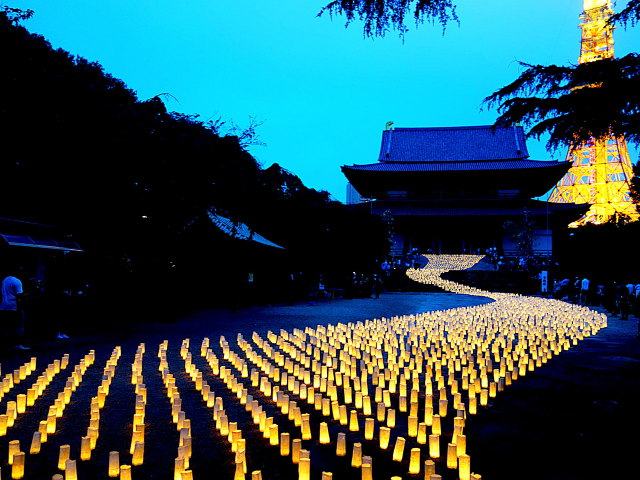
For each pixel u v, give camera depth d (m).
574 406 6.73
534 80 5.86
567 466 4.63
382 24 5.26
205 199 17.89
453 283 43.75
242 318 18.28
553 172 62.34
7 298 10.61
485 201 65.88
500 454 4.93
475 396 7.14
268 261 26.31
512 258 55.34
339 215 40.09
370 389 7.82
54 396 7.04
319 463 4.61
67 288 16.59
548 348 11.76
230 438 5.09
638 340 13.70
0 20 13.81
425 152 75.56
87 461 4.62
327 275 37.03
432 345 12.07
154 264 17.25
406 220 66.25
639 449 5.07
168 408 6.42
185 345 10.38
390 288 45.09
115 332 13.82
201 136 17.25
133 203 16.19
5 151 14.95
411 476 4.32
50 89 14.73
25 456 4.74
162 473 4.36
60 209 16.12
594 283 37.59
